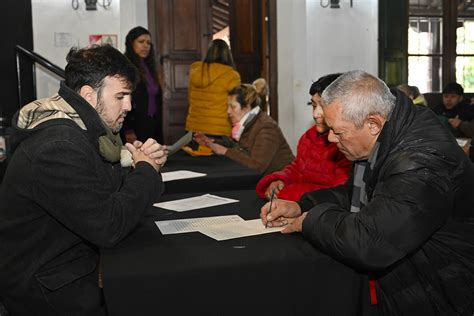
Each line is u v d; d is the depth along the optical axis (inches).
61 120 57.1
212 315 52.3
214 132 171.9
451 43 265.4
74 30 203.2
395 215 51.6
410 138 56.0
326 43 244.7
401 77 252.1
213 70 171.0
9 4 196.7
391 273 57.2
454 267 56.4
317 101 83.7
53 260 57.2
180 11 247.9
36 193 54.9
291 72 249.4
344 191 72.6
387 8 246.1
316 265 54.3
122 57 61.3
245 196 86.3
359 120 57.7
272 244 58.2
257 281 52.9
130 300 50.1
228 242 59.1
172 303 51.1
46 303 56.2
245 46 258.8
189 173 104.9
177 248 57.2
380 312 59.4
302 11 242.8
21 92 196.7
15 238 57.1
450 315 56.9
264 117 121.6
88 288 57.4
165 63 247.8
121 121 63.4
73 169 54.2
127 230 56.9
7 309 59.7
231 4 255.4
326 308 55.3
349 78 59.1
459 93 206.8
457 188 55.2
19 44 198.5
